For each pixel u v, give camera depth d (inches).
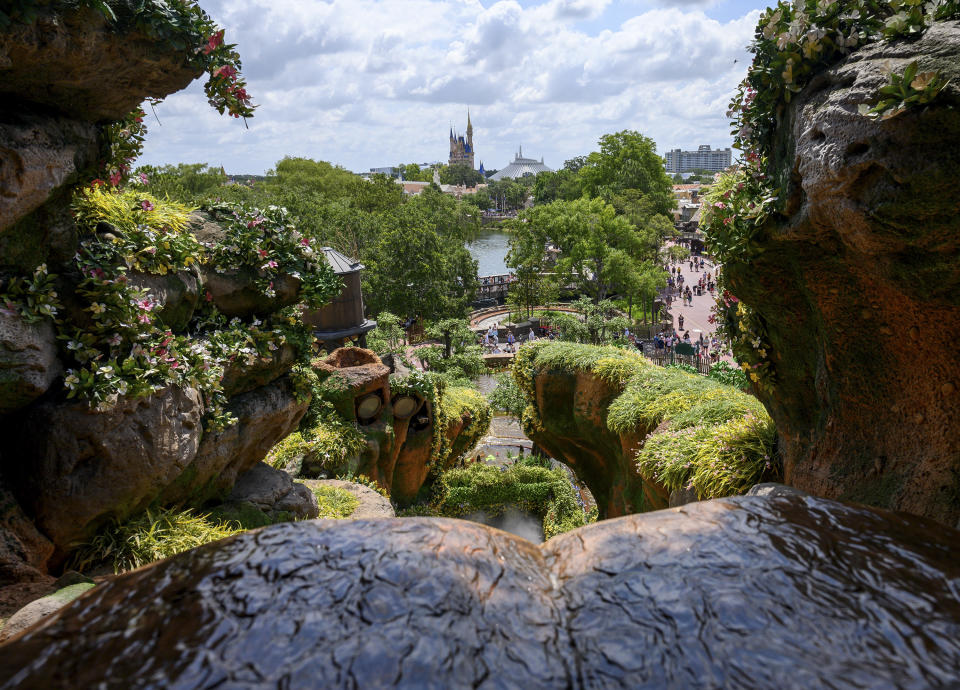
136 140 198.5
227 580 45.1
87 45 147.5
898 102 105.3
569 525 590.9
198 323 236.5
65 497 175.2
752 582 43.3
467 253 1771.7
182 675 36.7
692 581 43.8
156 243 204.7
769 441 246.2
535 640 40.4
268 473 295.3
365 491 370.3
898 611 40.2
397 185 3085.6
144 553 192.5
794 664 36.6
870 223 118.0
